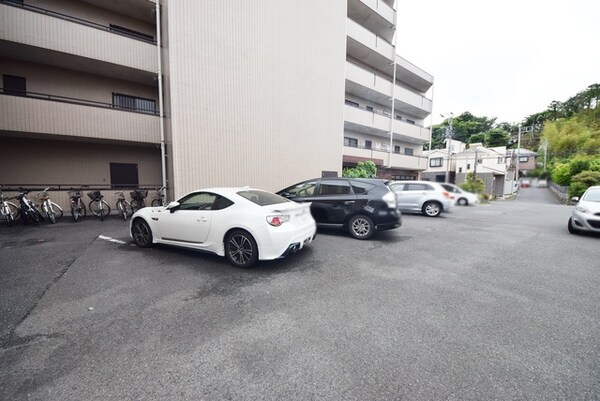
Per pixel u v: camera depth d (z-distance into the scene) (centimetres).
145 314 267
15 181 925
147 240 503
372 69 2014
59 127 845
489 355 208
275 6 1079
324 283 351
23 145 934
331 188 638
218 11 920
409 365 196
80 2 995
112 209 952
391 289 336
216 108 926
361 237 604
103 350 210
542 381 181
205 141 903
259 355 206
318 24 1254
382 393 170
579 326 253
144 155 1153
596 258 482
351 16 1784
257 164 1041
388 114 2072
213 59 913
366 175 1449
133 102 1118
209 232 423
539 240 624
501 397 167
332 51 1328
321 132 1286
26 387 171
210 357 203
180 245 457
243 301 297
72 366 191
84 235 612
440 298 311
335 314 271
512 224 851
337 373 187
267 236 384
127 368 190
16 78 916
